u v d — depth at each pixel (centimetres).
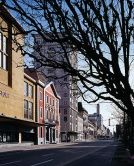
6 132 3928
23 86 4516
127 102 543
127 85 523
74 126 10088
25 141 4744
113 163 1698
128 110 553
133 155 2053
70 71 540
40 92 5703
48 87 6344
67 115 9038
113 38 557
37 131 5331
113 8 527
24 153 2769
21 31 529
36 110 5334
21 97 4388
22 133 4666
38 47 558
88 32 563
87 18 515
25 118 4741
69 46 606
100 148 4094
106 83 540
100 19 527
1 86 3588
